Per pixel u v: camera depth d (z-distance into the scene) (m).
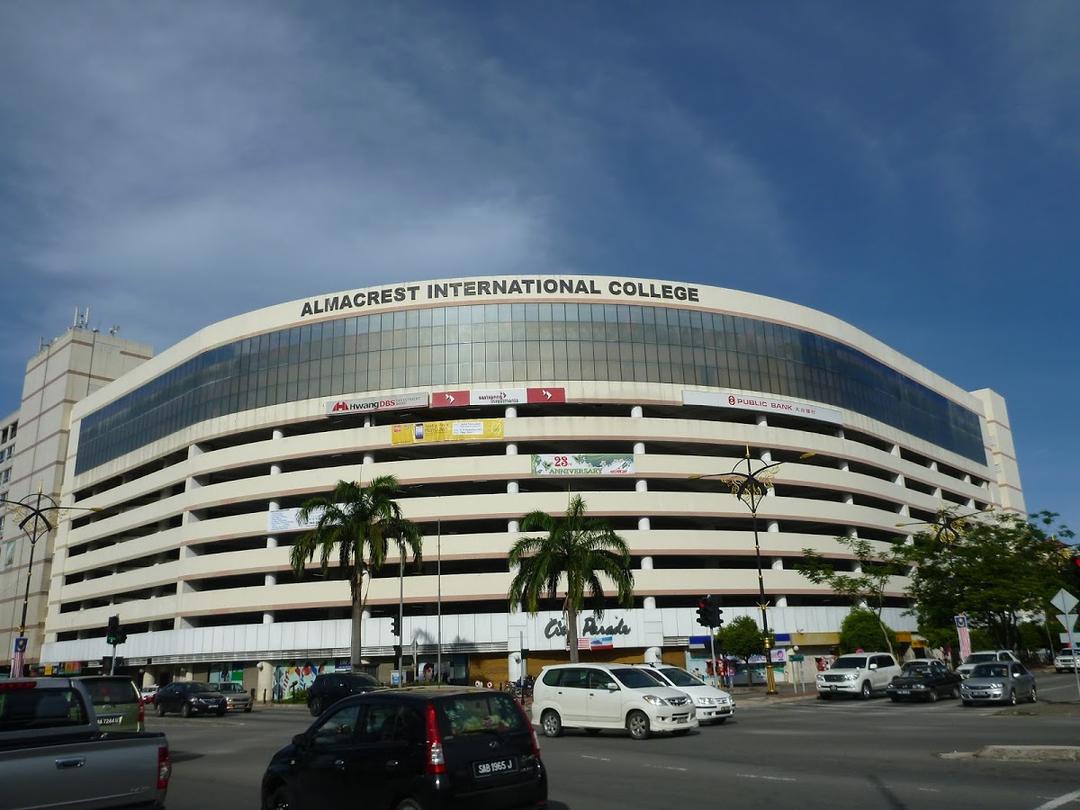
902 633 64.31
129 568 75.75
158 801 9.14
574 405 60.66
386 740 9.62
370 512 46.06
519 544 44.22
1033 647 76.06
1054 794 11.48
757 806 11.27
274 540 59.59
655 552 56.16
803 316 68.31
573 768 15.71
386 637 55.53
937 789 12.11
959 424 88.94
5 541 92.69
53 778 8.37
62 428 88.81
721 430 60.62
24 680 10.43
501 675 55.75
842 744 18.59
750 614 57.41
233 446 66.69
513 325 60.38
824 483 63.03
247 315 66.12
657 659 54.72
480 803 9.18
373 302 62.16
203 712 38.31
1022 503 100.25
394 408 58.94
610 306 61.72
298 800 10.39
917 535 62.31
